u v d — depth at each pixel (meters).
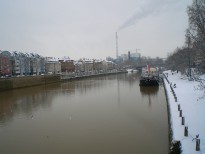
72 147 26.67
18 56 130.88
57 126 35.22
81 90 78.88
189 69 74.62
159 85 82.50
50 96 66.56
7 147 27.64
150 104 48.53
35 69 144.38
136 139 28.20
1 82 79.12
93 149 25.80
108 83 102.81
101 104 50.75
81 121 37.31
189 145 19.27
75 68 192.75
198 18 40.91
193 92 46.06
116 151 25.05
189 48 76.88
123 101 53.22
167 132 30.38
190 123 25.12
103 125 34.50
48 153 25.44
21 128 35.12
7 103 56.72
